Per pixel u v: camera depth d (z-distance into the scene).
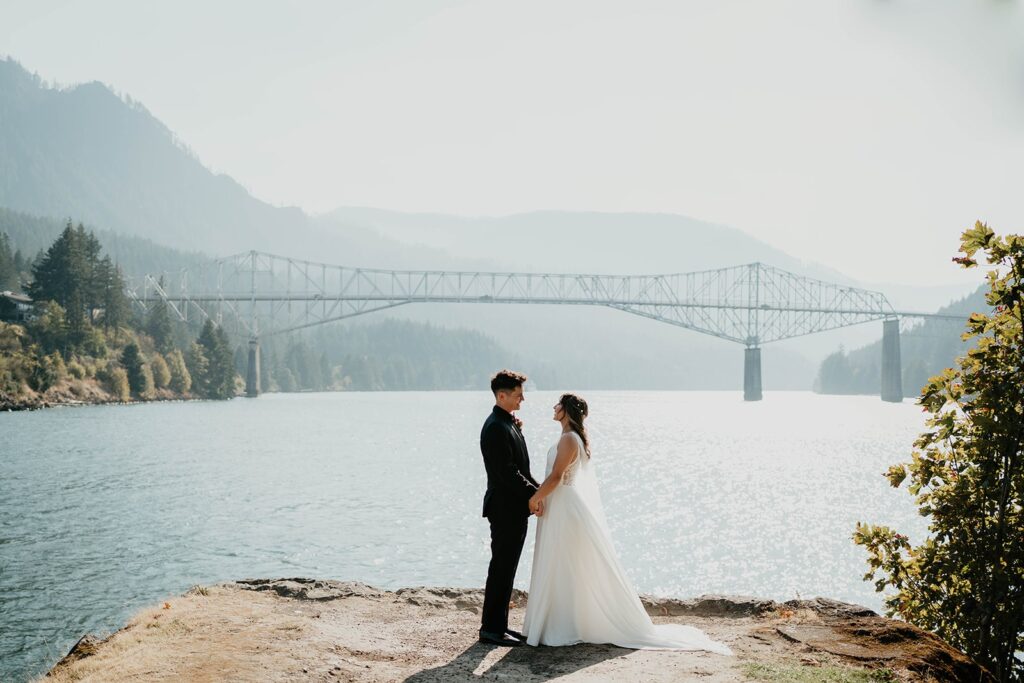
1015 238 7.86
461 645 6.82
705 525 40.75
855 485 57.09
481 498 45.31
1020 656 9.23
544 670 6.07
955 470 8.48
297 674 5.88
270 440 79.56
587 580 6.82
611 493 52.00
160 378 145.12
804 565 32.38
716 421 135.25
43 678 6.33
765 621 7.58
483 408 162.50
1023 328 7.80
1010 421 7.64
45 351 119.75
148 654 6.33
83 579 25.44
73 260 128.75
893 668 6.00
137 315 177.00
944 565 8.12
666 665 6.11
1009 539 7.93
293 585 8.69
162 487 46.53
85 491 44.31
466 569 28.62
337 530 35.12
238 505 41.06
